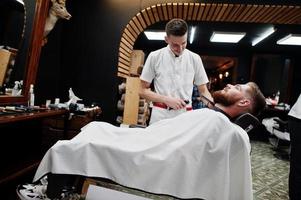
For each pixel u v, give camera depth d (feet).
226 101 4.52
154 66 7.55
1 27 6.70
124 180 3.74
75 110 8.85
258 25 18.02
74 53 11.60
